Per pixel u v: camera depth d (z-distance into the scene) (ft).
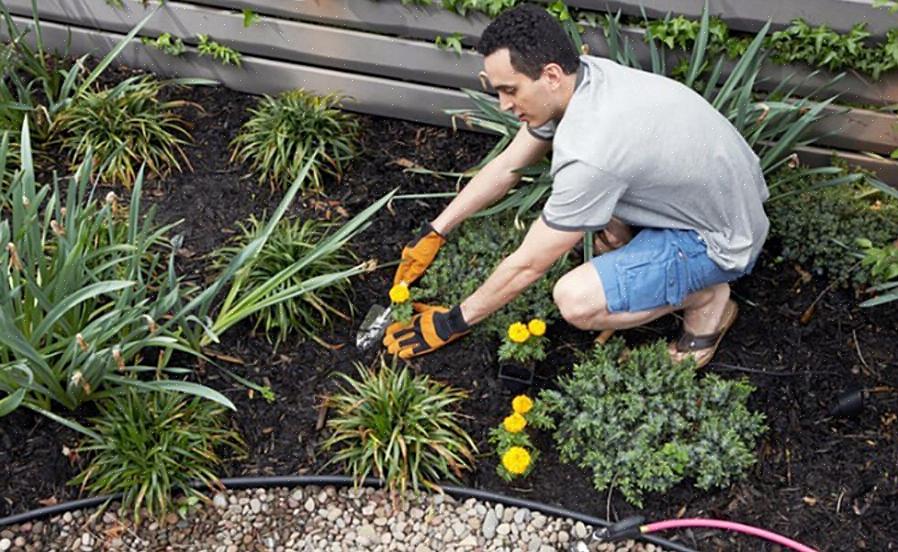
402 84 13.53
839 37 11.54
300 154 12.94
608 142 9.05
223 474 10.53
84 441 10.45
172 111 13.89
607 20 12.28
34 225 9.78
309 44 13.42
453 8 12.46
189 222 12.67
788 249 12.16
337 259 12.16
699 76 12.57
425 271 11.90
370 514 10.33
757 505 10.37
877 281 11.91
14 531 10.00
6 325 8.88
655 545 10.11
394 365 11.06
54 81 13.78
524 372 11.08
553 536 10.17
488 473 10.61
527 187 11.89
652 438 10.53
